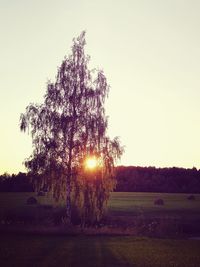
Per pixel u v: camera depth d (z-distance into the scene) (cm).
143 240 3438
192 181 14575
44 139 3822
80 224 3966
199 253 2883
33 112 3897
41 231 3616
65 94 3991
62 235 3550
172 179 14788
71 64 4084
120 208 6288
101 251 2812
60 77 4047
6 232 3609
